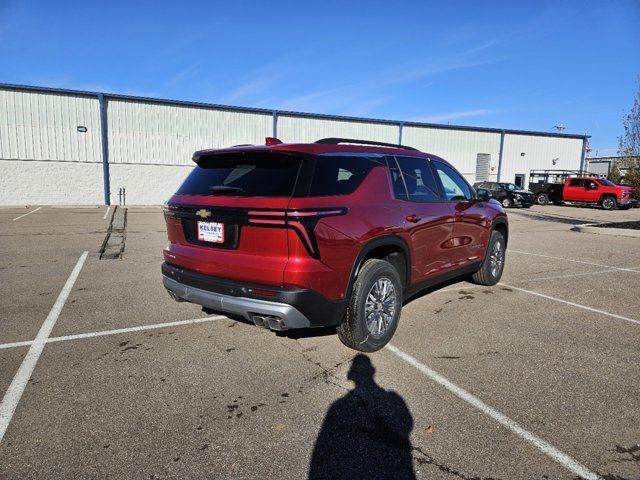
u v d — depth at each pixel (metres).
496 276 6.17
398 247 3.95
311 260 3.08
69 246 9.39
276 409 2.88
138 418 2.76
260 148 3.34
